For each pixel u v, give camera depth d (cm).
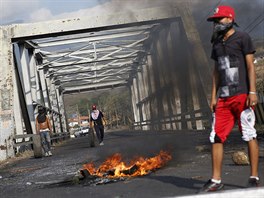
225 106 420
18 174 923
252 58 415
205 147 899
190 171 610
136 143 1541
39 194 563
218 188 416
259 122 1692
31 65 2541
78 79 4278
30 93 2250
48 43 2570
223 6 426
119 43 3027
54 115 3469
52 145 2488
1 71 1750
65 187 600
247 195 347
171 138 1564
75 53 3009
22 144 1656
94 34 2725
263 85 2233
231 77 416
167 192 456
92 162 965
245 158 629
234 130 1567
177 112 2203
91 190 537
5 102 1658
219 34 427
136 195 459
